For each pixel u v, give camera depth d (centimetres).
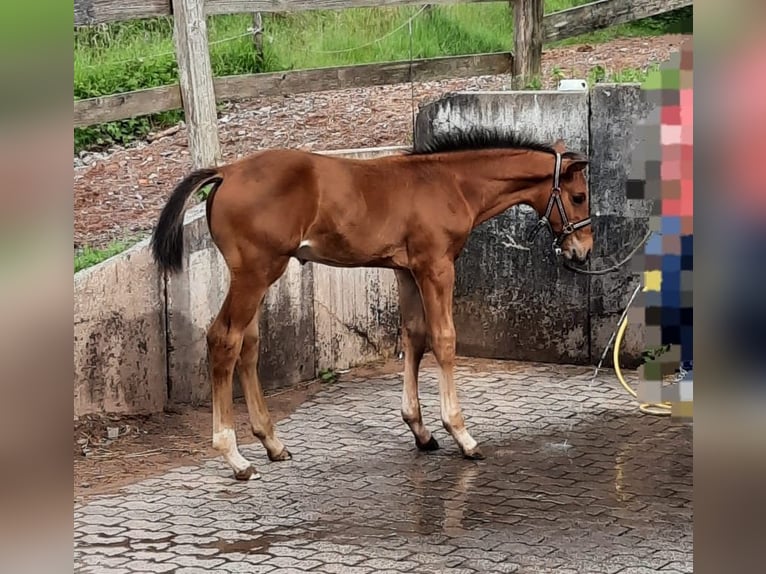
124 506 511
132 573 431
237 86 747
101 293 602
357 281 729
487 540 466
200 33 702
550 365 743
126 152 825
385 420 644
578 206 588
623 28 1052
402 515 498
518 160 578
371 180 554
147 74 895
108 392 613
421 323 582
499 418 643
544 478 546
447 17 1029
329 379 714
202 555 451
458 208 567
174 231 525
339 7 802
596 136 709
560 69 948
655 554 449
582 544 461
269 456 575
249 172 530
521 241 735
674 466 563
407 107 909
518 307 745
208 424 630
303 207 535
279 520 493
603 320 726
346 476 553
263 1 762
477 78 960
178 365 643
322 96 930
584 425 629
